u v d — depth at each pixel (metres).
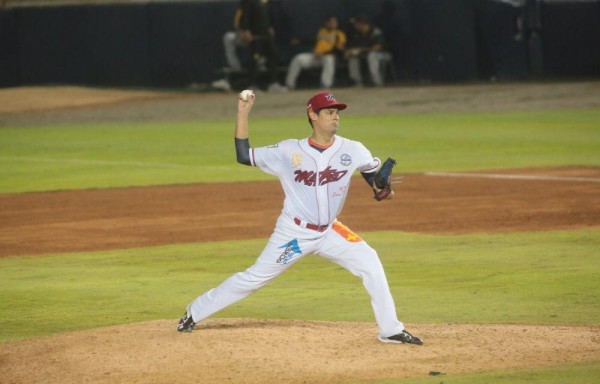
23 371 25.20
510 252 41.91
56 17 123.06
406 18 118.56
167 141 86.00
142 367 25.02
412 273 38.28
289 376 24.25
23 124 98.50
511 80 118.69
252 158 26.62
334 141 26.62
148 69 122.38
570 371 23.89
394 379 23.86
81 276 39.12
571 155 73.81
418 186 62.62
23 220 53.91
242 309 33.06
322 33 116.31
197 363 25.17
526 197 57.34
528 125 88.06
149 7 121.31
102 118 100.81
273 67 116.12
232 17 119.81
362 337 27.59
